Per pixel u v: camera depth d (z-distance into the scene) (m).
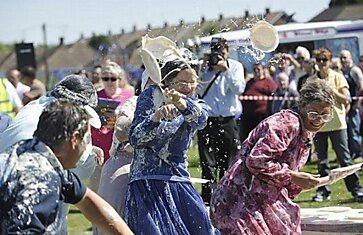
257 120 15.88
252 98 15.90
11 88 13.77
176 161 5.88
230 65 11.31
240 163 6.05
